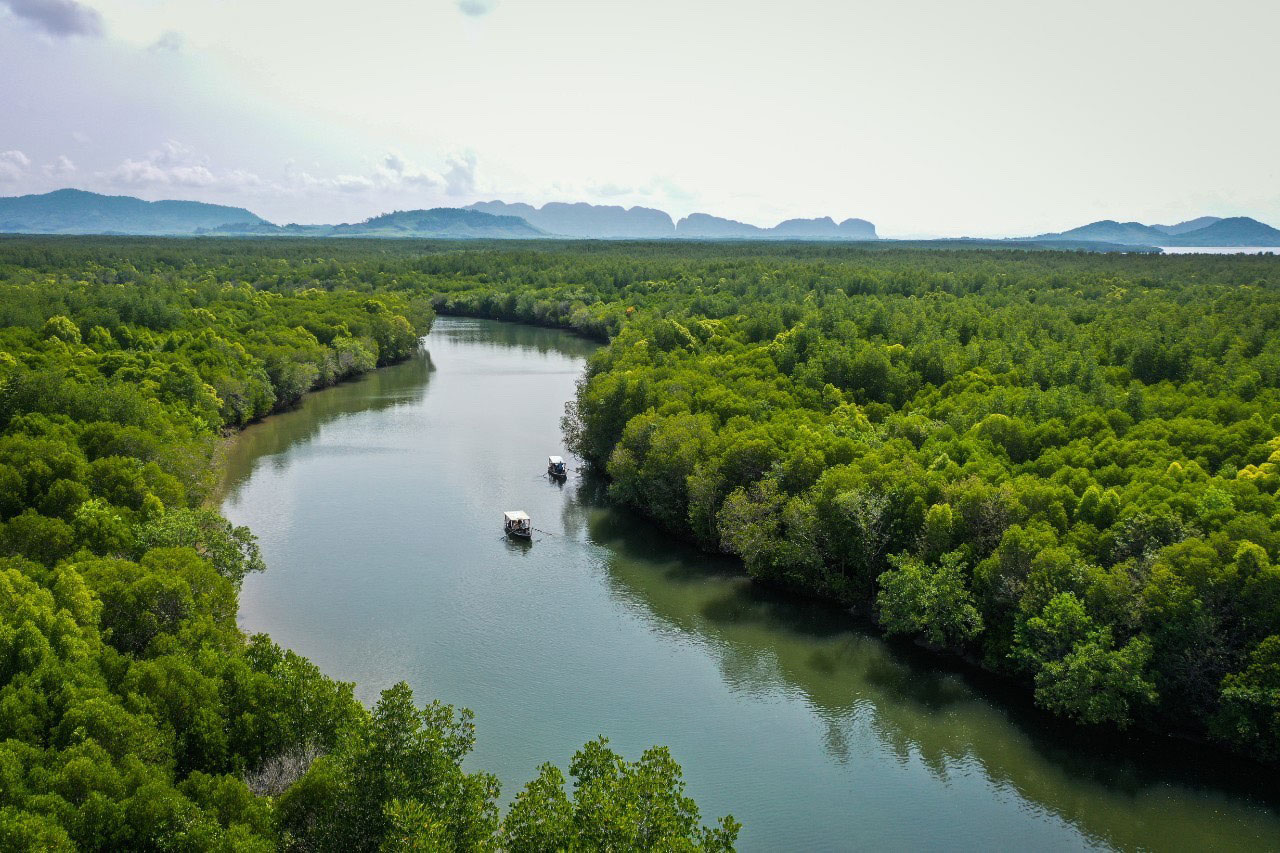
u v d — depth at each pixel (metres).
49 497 82.12
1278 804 64.56
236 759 51.97
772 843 60.31
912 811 63.84
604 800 41.56
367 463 143.50
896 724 74.56
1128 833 61.91
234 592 73.88
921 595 81.19
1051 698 71.44
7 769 42.84
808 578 96.12
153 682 53.09
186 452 107.94
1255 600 67.38
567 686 79.19
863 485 92.25
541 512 122.50
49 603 59.50
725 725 73.94
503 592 97.56
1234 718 66.44
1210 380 130.38
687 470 109.81
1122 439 104.56
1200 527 76.38
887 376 140.62
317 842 43.72
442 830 40.69
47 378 114.62
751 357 161.00
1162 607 69.25
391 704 46.03
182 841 40.97
